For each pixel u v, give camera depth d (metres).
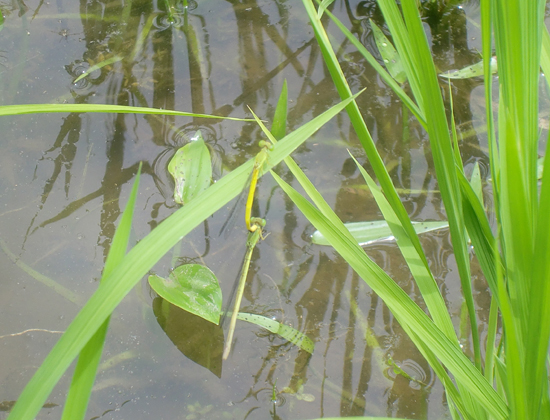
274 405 0.34
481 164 0.39
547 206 0.23
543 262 0.25
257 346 0.35
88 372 0.29
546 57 0.31
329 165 0.39
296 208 0.38
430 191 0.38
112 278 0.30
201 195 0.31
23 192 0.38
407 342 0.35
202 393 0.34
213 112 0.40
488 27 0.29
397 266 0.37
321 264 0.37
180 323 0.35
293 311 0.36
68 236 0.37
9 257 0.36
